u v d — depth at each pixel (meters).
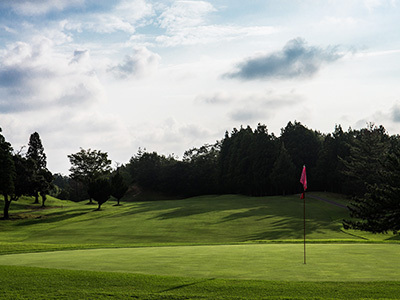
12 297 10.16
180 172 124.62
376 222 31.41
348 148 88.31
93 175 106.25
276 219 50.00
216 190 116.88
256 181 93.25
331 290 10.31
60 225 52.25
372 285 10.79
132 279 11.71
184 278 11.81
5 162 60.66
